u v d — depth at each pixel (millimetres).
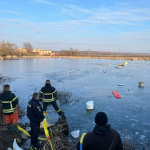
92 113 7441
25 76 19031
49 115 7113
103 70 26141
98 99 9703
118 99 9742
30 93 10977
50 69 27125
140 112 7605
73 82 15406
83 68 29312
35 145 4184
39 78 17656
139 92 11469
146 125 6270
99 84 14469
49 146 4281
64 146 4414
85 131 5703
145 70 26469
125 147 4629
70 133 5535
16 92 11195
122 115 7238
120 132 5695
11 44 85062
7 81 15523
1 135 4773
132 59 64125
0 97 4789
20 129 5066
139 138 5320
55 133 5062
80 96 10336
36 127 4215
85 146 2152
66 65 35688
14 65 33938
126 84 14516
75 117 6953
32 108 4152
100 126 2199
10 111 4832
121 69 27922
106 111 7715
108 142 2143
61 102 9023
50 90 6195
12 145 4434
